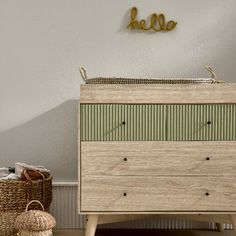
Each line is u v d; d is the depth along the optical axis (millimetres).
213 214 2535
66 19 2959
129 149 2447
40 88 2979
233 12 2990
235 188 2467
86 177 2447
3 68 2959
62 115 2992
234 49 2996
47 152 3000
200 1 2979
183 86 2443
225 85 2451
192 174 2459
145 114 2443
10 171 2803
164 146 2451
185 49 2990
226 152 2461
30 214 2420
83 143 2443
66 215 2969
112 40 2975
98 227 2967
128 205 2457
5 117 2979
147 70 2990
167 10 2975
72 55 2973
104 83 2492
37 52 2963
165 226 2967
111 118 2441
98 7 2961
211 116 2457
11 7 2938
